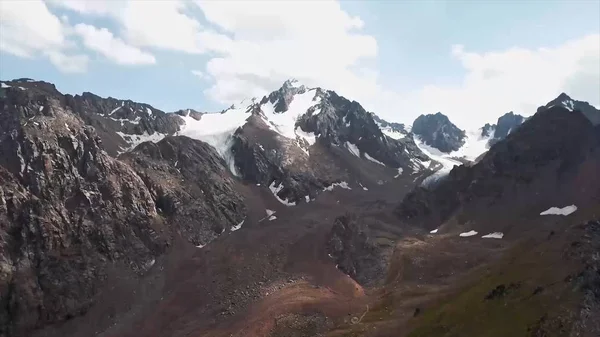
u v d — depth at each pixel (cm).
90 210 17650
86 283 15700
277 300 14850
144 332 14375
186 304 15775
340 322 12975
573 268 10700
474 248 17725
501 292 10931
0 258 14550
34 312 14212
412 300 13612
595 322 9150
